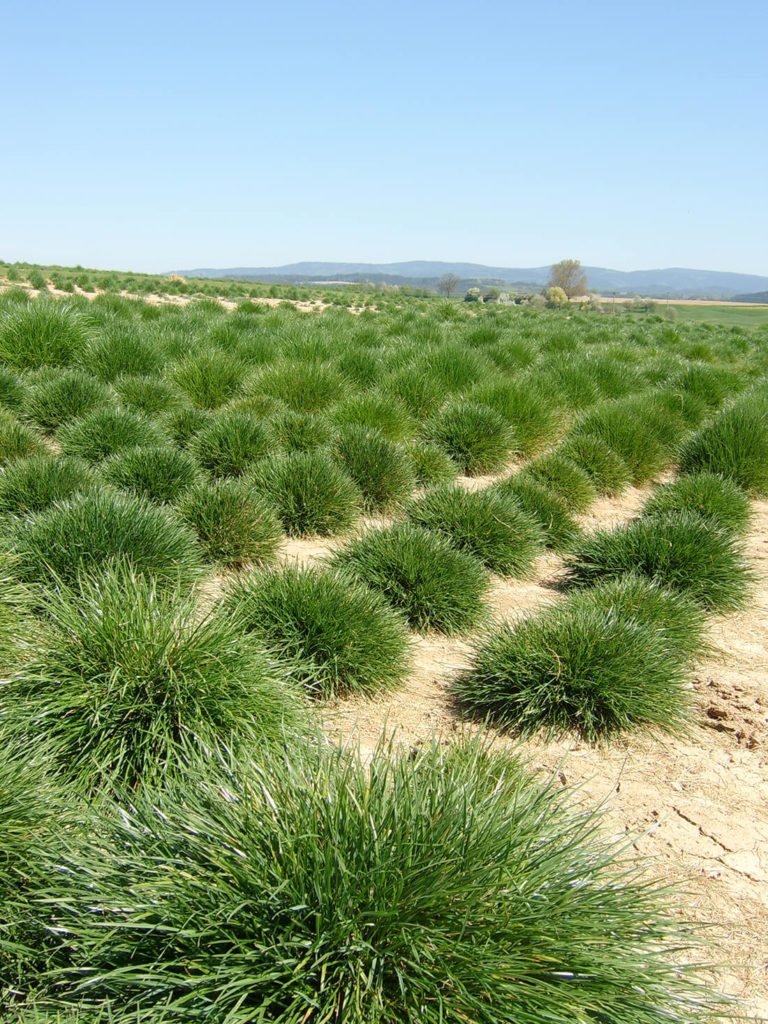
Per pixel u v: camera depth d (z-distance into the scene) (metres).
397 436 8.80
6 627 3.86
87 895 2.31
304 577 4.76
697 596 5.98
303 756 3.02
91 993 2.21
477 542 6.32
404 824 2.43
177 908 2.24
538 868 2.47
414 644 4.88
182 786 2.75
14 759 3.02
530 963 2.21
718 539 6.29
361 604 4.66
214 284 43.53
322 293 43.47
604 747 4.11
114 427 7.43
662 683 4.37
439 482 7.39
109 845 2.54
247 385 9.79
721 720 4.38
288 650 4.40
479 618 5.38
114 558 4.62
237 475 7.44
